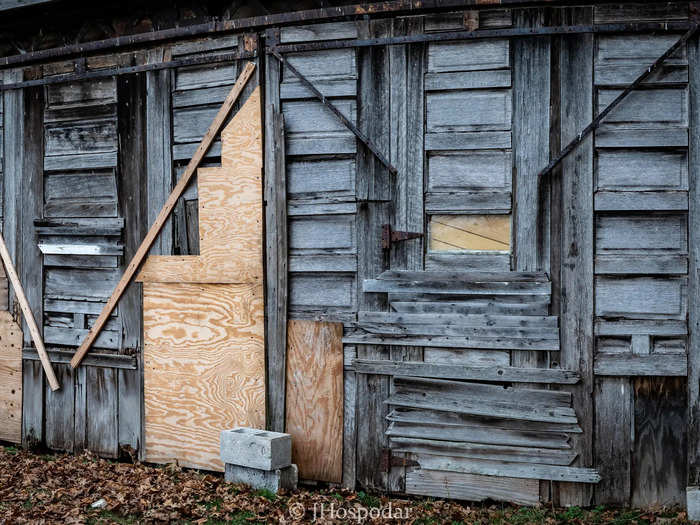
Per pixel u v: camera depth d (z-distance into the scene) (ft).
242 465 19.44
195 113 21.58
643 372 17.95
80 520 17.22
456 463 18.84
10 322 24.68
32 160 24.14
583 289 18.24
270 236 20.38
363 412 19.63
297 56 20.13
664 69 17.92
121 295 22.61
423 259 19.19
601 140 18.17
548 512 17.89
